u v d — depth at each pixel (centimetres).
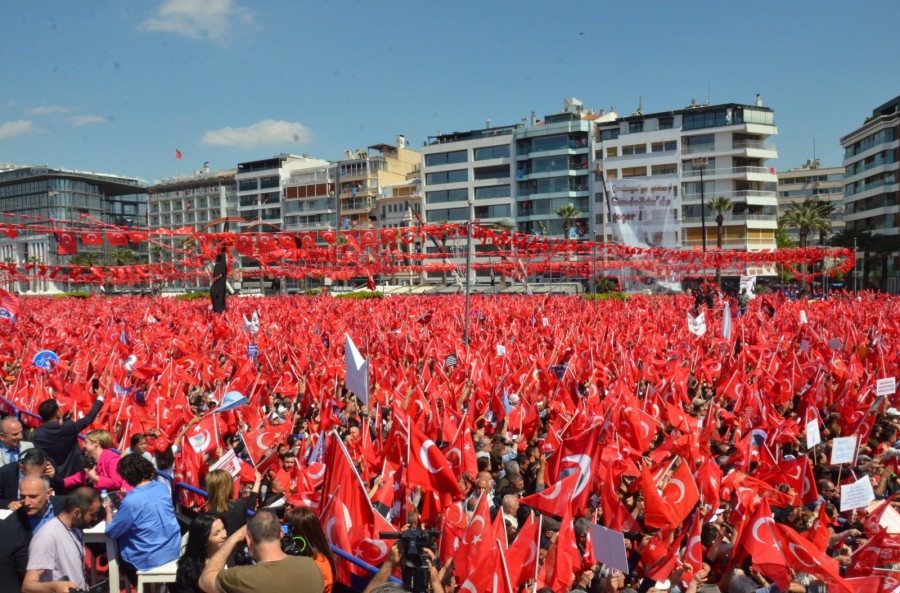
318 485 1061
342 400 1755
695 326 2877
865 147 10606
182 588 708
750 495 978
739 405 1730
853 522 1071
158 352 2353
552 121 11475
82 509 726
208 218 15762
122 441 1295
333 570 682
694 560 850
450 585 786
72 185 14150
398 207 12525
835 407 1708
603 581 827
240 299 7069
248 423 1477
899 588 818
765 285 9475
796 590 870
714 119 10162
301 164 14638
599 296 6562
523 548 820
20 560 755
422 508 1105
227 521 802
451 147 12094
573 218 11119
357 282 10862
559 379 1966
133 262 12112
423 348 2633
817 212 9994
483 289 9556
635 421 1429
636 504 1127
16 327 3306
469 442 1189
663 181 4516
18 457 1010
